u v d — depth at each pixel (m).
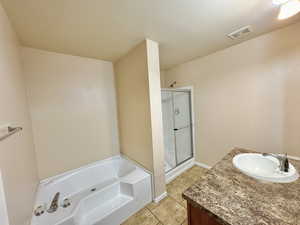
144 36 1.57
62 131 1.94
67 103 1.98
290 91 1.52
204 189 0.82
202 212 0.75
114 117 2.51
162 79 3.22
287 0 1.03
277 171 0.97
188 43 1.81
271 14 1.25
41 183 1.75
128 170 2.12
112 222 1.42
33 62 1.70
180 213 1.57
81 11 1.10
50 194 1.70
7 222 0.61
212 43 1.84
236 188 0.82
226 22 1.36
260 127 1.79
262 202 0.70
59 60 1.90
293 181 0.85
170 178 2.23
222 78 2.12
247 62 1.82
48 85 1.82
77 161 2.09
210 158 2.47
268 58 1.64
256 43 1.71
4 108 0.89
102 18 1.21
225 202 0.71
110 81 2.44
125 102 2.22
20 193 1.03
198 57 2.39
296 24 1.42
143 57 1.69
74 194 1.93
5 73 0.97
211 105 2.33
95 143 2.28
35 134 1.73
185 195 0.78
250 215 0.62
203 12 1.19
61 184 1.83
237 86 1.96
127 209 1.53
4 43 1.00
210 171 1.02
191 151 2.81
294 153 1.54
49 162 1.85
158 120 1.76
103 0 0.99
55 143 1.89
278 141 1.65
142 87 1.78
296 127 1.51
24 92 1.54
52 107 1.85
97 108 2.29
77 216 1.32
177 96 2.64
